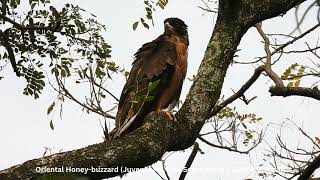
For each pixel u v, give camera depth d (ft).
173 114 25.22
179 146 25.26
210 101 26.50
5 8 36.42
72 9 37.35
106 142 21.49
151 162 21.93
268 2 28.35
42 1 36.99
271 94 31.17
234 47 27.81
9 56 37.11
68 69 38.32
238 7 27.68
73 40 38.17
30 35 36.99
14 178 19.45
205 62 27.48
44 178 19.66
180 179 28.32
